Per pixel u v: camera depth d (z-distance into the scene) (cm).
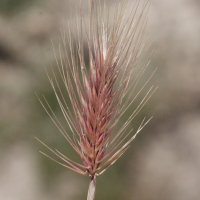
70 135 59
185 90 63
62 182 58
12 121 61
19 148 60
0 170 58
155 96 62
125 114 60
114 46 38
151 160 60
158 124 62
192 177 58
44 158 59
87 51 61
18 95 63
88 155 38
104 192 56
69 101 61
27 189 57
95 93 38
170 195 58
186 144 61
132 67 39
